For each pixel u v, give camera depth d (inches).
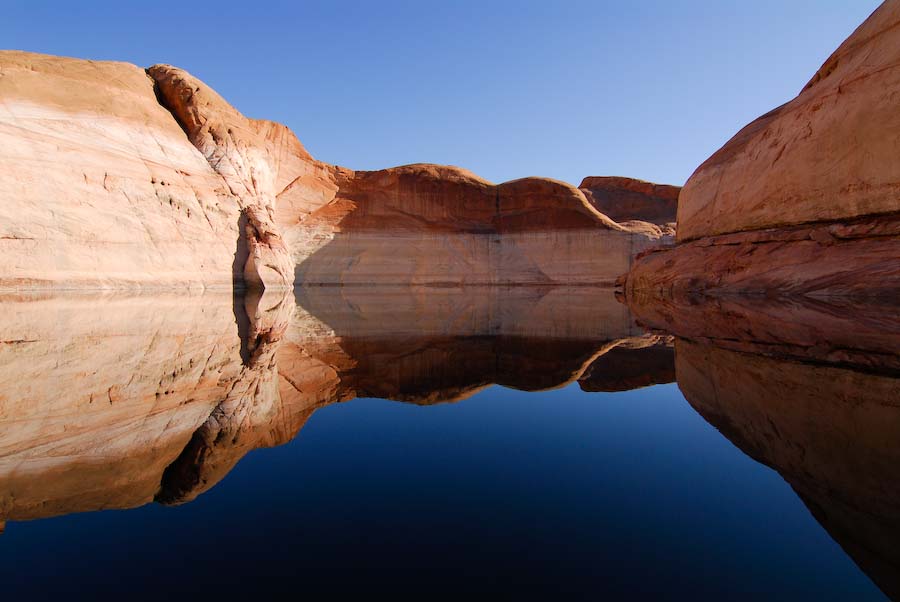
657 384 190.4
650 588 58.9
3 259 605.6
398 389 183.5
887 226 358.3
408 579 61.4
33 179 660.1
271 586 59.2
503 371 219.0
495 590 58.2
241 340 298.0
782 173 472.7
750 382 174.4
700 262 597.3
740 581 61.3
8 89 688.4
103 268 721.0
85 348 243.4
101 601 55.2
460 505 85.2
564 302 759.7
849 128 393.4
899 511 77.4
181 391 167.5
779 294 429.7
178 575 61.7
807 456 102.7
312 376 203.0
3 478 93.6
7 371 187.6
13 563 64.1
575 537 73.6
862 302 343.0
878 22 406.9
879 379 164.1
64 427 125.6
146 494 88.4
